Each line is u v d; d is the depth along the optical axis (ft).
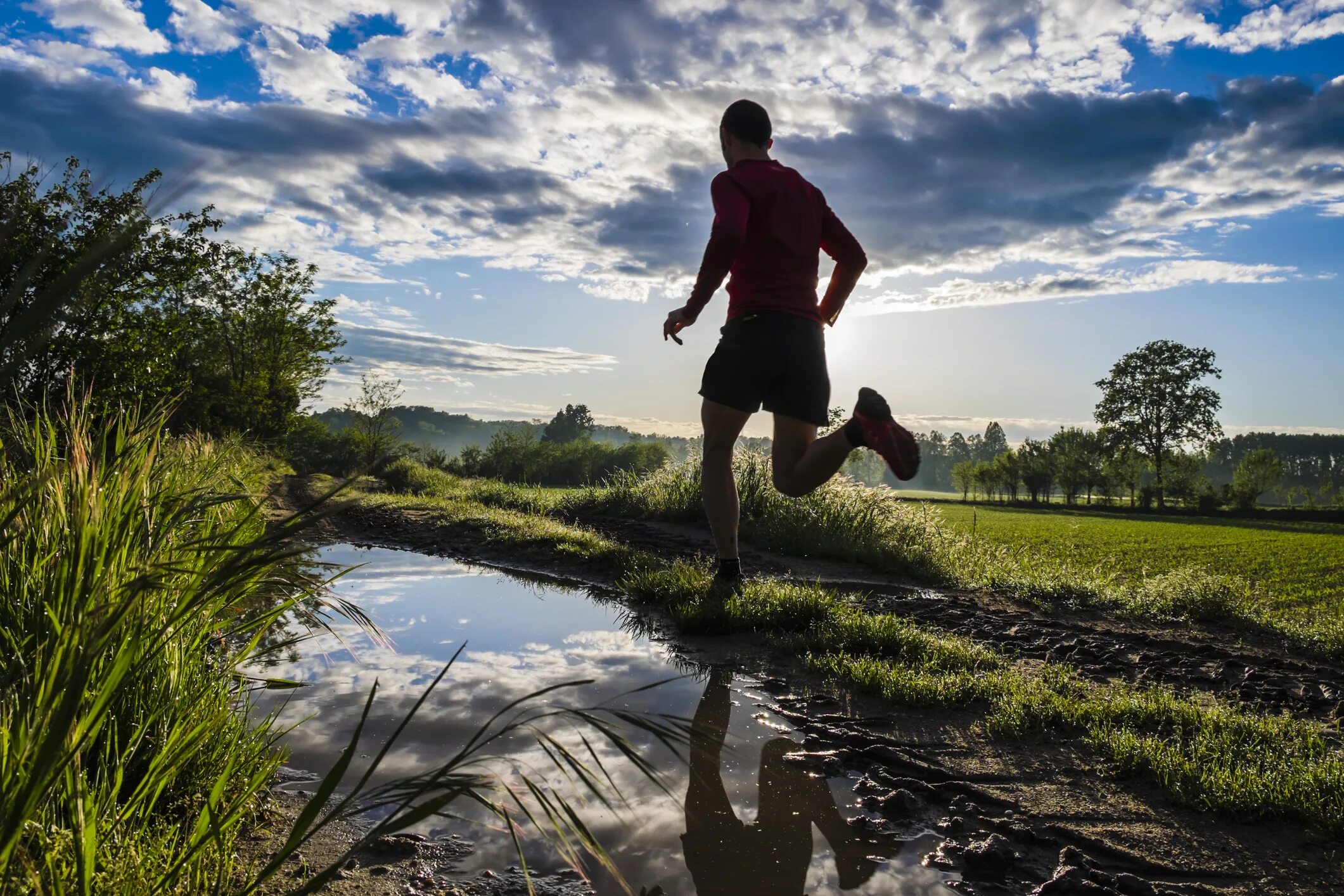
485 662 12.91
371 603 18.61
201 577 5.46
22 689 4.63
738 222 13.23
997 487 352.08
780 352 14.08
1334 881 6.63
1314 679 14.07
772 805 7.75
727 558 17.38
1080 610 21.79
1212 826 7.62
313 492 43.86
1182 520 194.39
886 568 26.89
